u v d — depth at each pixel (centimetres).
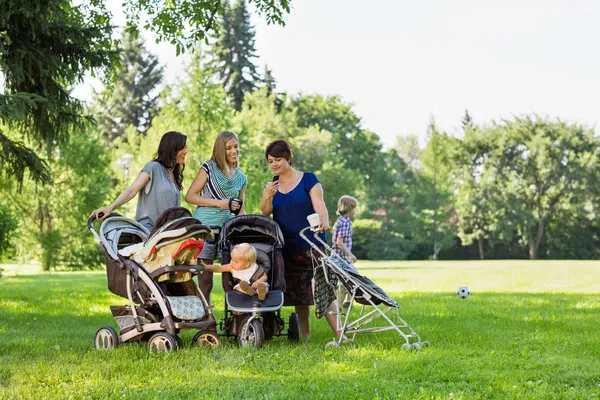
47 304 1319
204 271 755
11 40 1290
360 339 781
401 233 6675
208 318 711
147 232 752
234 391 511
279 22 1605
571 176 6488
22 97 1209
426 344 731
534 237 6700
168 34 1662
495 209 6638
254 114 5816
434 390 522
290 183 782
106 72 1480
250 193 3953
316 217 726
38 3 1269
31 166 1459
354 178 6138
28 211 3822
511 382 546
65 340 789
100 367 592
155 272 691
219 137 803
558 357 659
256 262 736
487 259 6950
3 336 839
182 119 3381
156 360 628
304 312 806
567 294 1579
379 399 486
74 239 4028
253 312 708
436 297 1475
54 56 1355
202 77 3381
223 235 743
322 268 723
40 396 498
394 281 2234
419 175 6888
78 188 3881
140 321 702
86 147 3825
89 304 1318
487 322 977
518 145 6712
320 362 632
